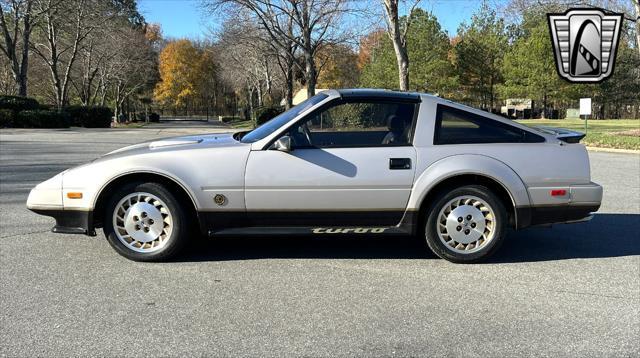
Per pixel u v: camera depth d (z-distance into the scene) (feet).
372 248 17.43
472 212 15.67
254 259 16.12
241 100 268.82
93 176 15.11
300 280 14.30
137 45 152.05
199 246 17.49
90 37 125.90
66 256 16.14
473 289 13.79
